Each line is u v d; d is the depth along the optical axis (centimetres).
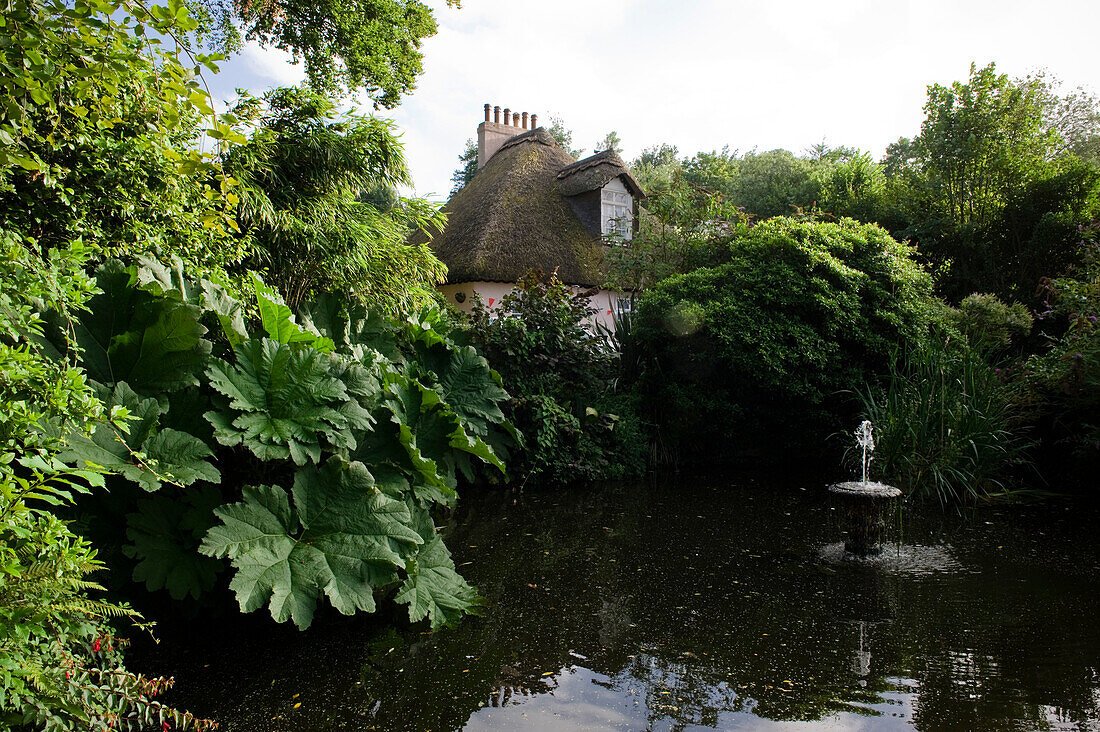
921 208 1160
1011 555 419
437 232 1380
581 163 1325
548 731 220
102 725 167
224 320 309
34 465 161
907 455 589
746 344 690
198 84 212
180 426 293
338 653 278
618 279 1023
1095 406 588
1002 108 1056
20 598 154
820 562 407
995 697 242
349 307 512
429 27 1175
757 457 764
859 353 736
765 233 794
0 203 308
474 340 677
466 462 553
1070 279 740
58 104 244
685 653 281
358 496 298
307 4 969
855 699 241
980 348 701
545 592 354
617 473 666
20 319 169
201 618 303
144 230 353
